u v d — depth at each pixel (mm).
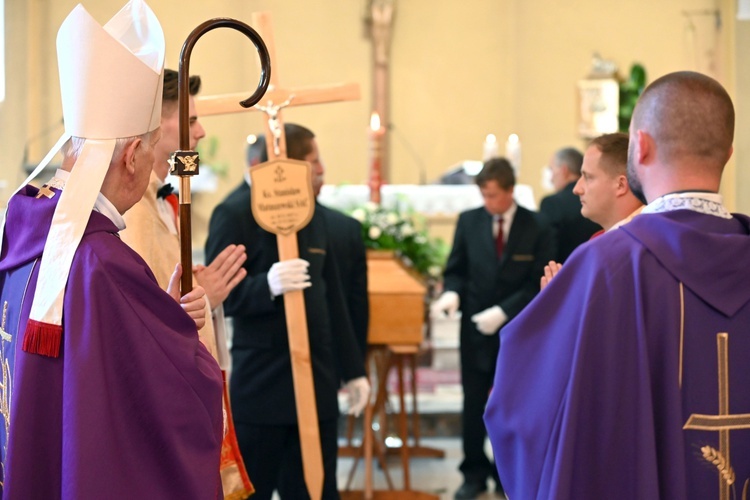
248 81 10320
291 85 10727
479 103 10891
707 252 1829
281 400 3410
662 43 10555
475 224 4996
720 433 1818
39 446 1896
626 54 10648
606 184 2551
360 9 10734
